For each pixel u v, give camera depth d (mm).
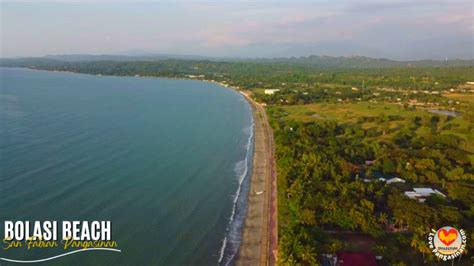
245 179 97875
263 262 61781
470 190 78812
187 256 62656
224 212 78625
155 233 69188
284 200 81750
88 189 85812
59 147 116812
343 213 69062
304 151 108500
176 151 120062
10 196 79938
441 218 67062
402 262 54406
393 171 95875
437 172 94312
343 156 107062
